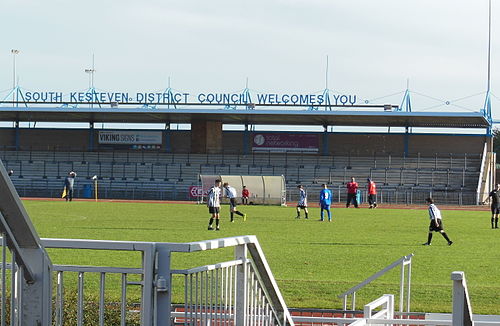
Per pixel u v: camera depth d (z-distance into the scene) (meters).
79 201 80.38
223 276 8.12
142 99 95.94
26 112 95.12
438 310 20.17
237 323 8.41
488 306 20.70
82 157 102.56
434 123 96.94
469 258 32.75
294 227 48.62
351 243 38.56
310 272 27.45
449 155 100.12
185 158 101.56
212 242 7.42
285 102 97.75
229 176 81.50
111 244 6.97
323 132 101.94
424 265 30.12
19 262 6.12
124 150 103.69
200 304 7.78
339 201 90.88
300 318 15.56
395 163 100.00
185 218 54.91
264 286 9.10
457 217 63.94
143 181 98.50
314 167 100.12
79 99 96.88
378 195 92.44
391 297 16.47
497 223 53.59
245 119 98.44
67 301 12.53
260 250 8.55
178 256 30.59
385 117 92.94
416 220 57.53
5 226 5.78
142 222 50.22
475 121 93.50
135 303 16.00
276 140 102.31
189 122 101.62
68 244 6.95
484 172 96.62
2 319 6.07
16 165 101.38
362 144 101.69
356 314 17.91
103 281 7.23
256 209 71.62
